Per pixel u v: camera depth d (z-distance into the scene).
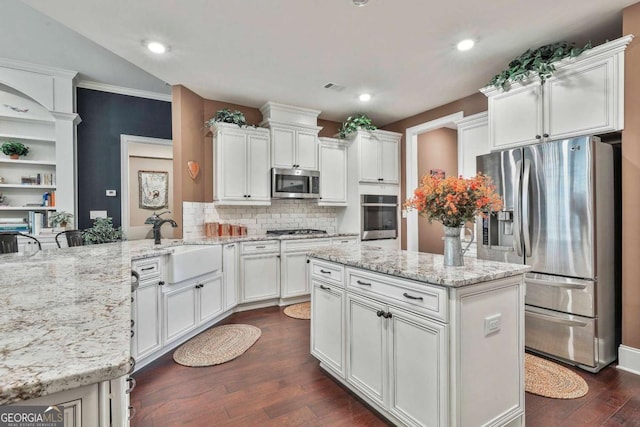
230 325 3.28
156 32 2.61
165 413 1.87
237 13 2.36
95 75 4.23
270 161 4.19
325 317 2.29
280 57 3.04
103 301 1.00
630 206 2.31
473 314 1.51
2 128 4.09
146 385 2.16
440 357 1.48
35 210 4.21
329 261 2.23
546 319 2.50
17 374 0.54
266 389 2.12
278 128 4.23
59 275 1.43
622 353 2.36
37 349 0.64
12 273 1.48
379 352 1.83
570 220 2.41
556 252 2.48
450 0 2.24
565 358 2.45
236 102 4.25
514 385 1.71
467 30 2.61
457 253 1.77
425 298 1.55
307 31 2.61
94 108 4.48
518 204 2.69
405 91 3.89
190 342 2.86
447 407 1.46
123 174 4.65
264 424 1.77
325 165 4.64
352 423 1.78
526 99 2.82
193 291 2.95
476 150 3.61
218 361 2.50
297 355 2.61
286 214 4.70
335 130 5.19
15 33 3.30
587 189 2.33
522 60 2.86
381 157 4.79
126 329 0.76
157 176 7.00
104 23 2.48
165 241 3.29
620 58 2.31
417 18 2.44
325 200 4.63
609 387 2.12
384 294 1.79
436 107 4.48
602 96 2.39
